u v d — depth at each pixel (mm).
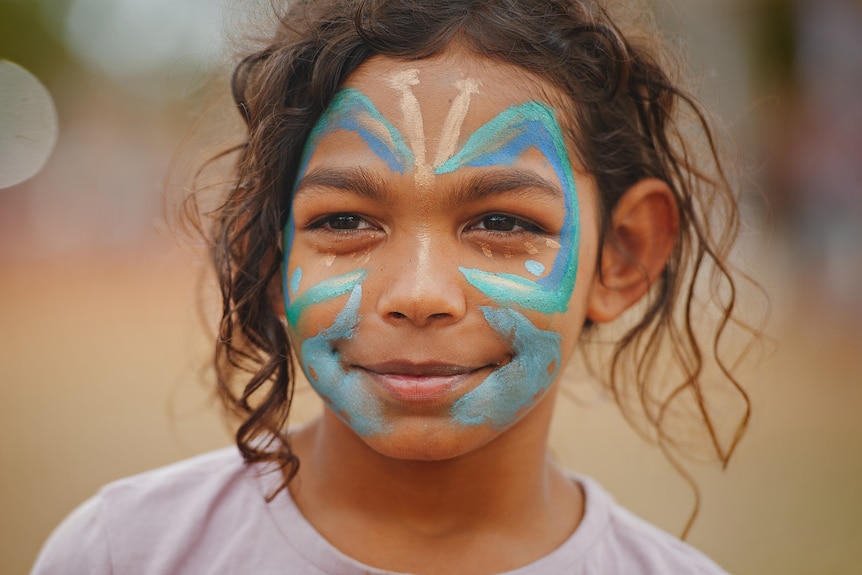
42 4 18469
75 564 1876
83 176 16219
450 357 1640
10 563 3754
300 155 1799
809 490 4477
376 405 1664
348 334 1680
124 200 15797
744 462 4852
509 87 1745
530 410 1770
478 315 1667
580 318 1831
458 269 1669
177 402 6148
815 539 3947
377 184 1672
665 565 1894
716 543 3920
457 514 1818
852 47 9578
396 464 1804
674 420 3094
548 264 1742
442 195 1668
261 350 1982
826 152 9461
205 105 2588
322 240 1730
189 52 3084
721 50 8938
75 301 11188
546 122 1779
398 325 1642
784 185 9547
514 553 1817
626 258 2045
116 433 5488
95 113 17672
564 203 1775
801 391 6172
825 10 9594
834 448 5039
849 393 6078
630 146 2064
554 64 1828
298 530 1807
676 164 2225
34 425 5656
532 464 1867
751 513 4219
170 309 10539
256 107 1911
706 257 2561
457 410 1656
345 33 1757
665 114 2221
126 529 1897
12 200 15227
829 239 9312
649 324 2340
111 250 15531
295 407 3576
